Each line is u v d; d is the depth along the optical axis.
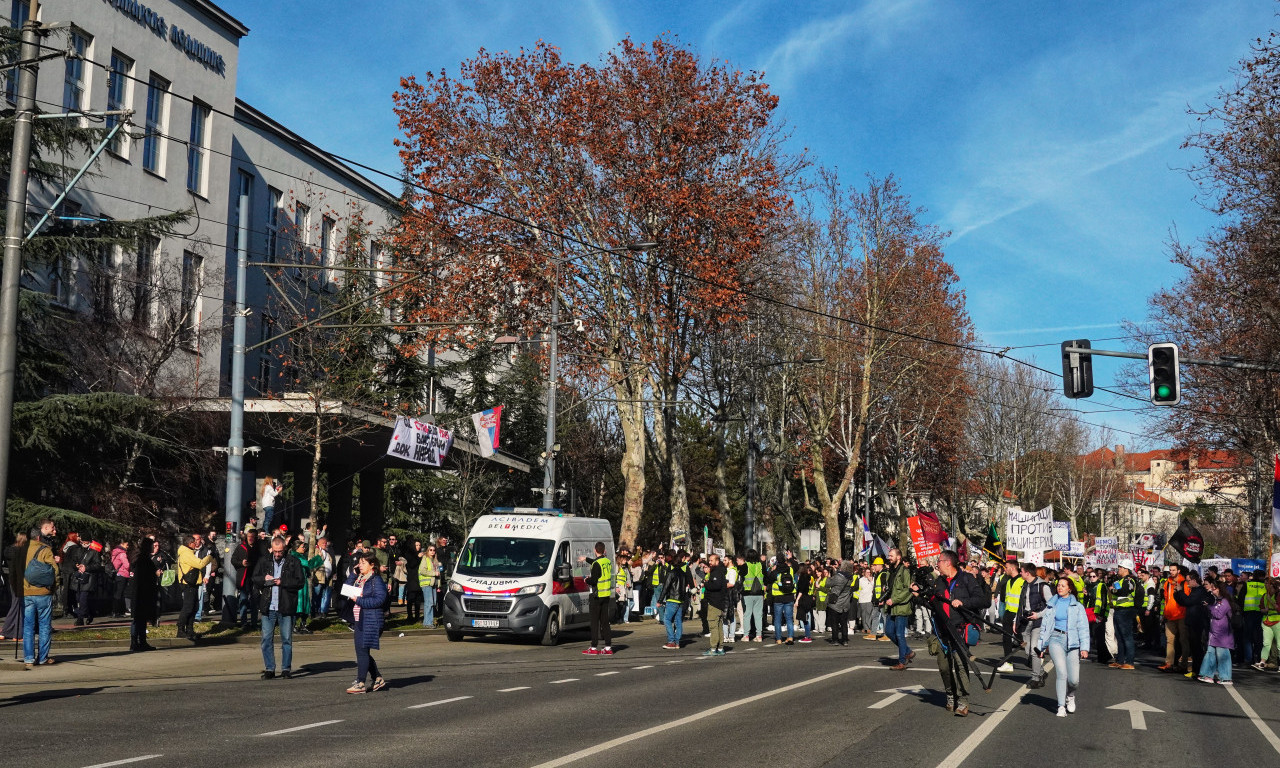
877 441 62.03
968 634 13.36
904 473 65.06
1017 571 20.78
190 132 36.97
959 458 68.06
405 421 28.70
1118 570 26.27
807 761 9.72
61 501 25.50
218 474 30.50
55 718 11.41
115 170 32.91
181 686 14.57
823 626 31.97
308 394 30.55
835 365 50.31
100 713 11.87
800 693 15.26
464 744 10.29
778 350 50.41
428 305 37.62
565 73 37.06
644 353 37.72
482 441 31.58
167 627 21.69
